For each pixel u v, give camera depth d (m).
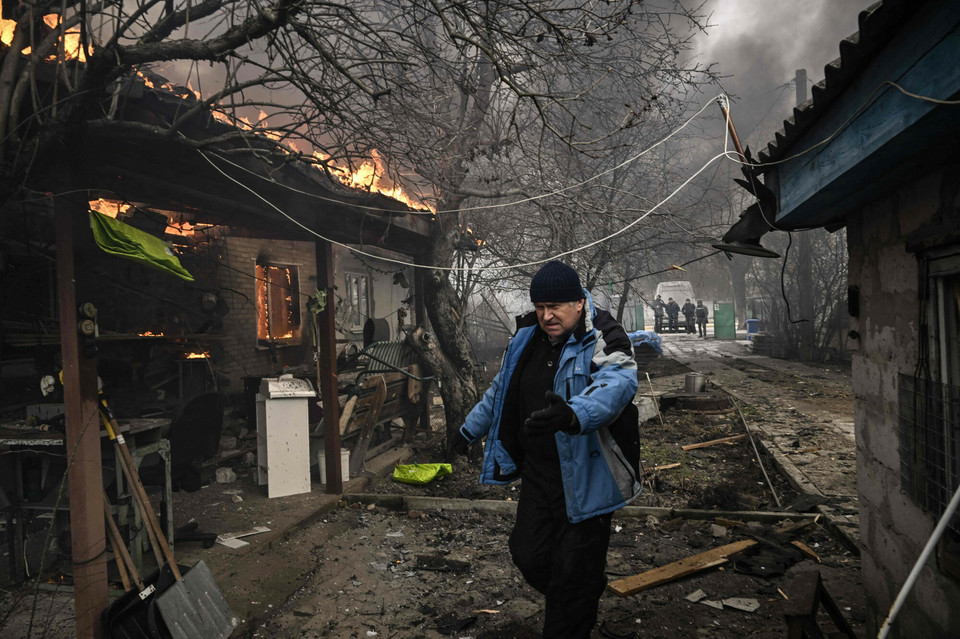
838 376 14.62
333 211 6.11
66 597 3.77
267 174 4.62
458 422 7.91
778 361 18.53
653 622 3.39
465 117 7.56
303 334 11.23
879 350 2.79
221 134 4.01
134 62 3.26
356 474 6.80
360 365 7.57
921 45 1.52
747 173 3.22
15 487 4.03
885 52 1.73
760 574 3.94
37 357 4.49
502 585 3.98
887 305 2.66
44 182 3.82
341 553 4.62
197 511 5.40
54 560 4.17
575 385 2.45
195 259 8.61
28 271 5.59
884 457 2.75
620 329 2.50
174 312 8.08
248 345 9.70
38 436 3.82
